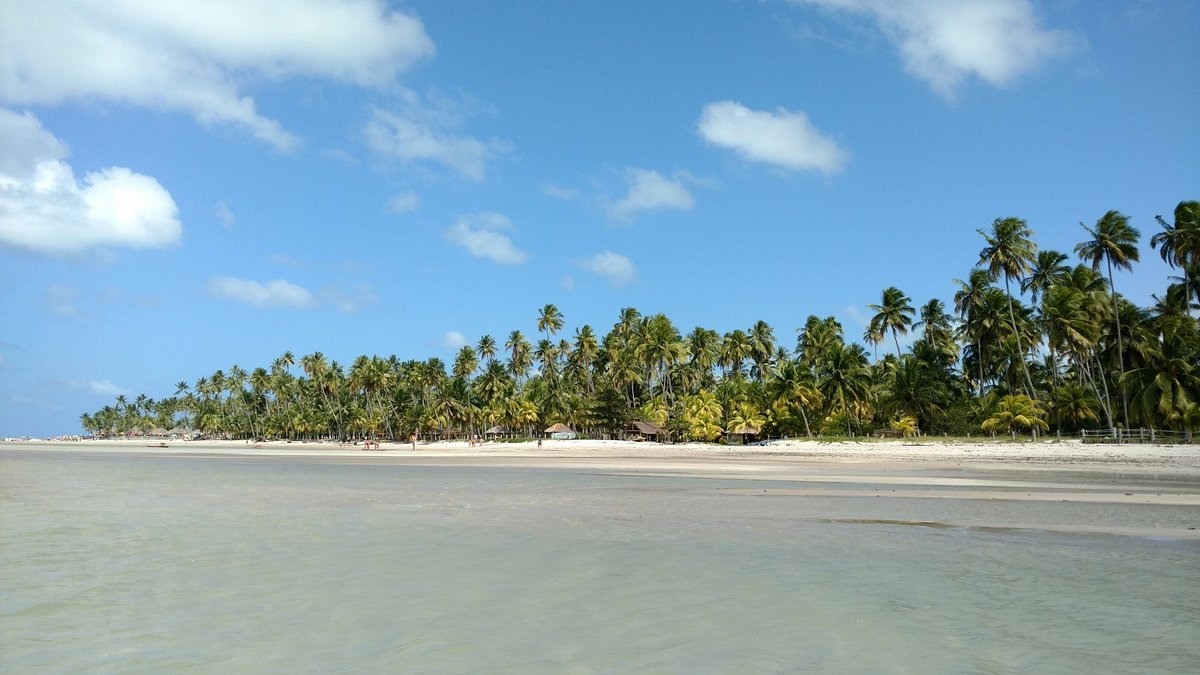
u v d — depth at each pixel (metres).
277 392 187.38
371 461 71.69
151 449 136.38
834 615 10.49
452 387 135.38
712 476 41.72
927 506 24.64
